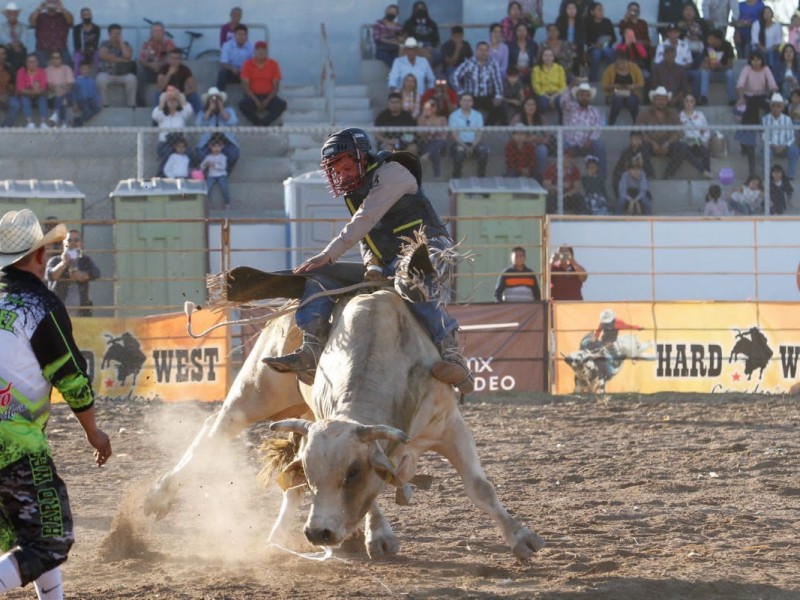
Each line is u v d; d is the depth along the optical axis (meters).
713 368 44.03
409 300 17.53
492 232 51.97
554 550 19.38
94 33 60.62
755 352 44.00
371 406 15.95
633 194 56.25
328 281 18.58
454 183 52.94
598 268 51.88
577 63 62.00
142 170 50.91
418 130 49.53
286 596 16.09
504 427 35.72
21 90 58.38
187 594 16.17
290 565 18.47
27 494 13.40
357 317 16.95
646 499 24.44
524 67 60.28
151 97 61.09
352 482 14.54
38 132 48.00
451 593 16.31
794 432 34.19
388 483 14.72
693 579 17.06
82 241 50.34
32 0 64.75
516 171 56.03
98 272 45.41
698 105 63.09
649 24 64.94
